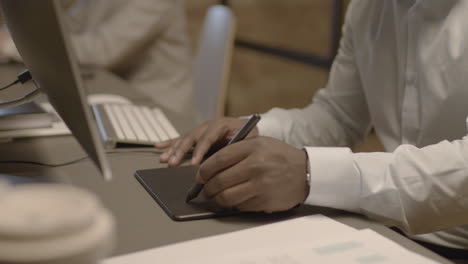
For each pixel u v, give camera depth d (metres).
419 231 0.70
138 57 2.34
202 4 4.38
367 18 1.13
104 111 1.20
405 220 0.68
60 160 0.88
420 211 0.68
